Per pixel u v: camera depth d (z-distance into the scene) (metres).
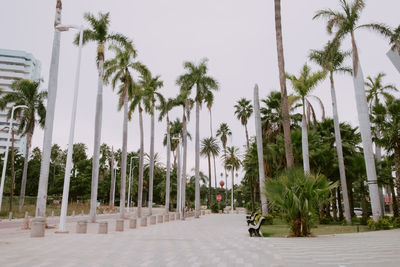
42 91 39.75
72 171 77.38
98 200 85.12
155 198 93.69
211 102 39.03
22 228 18.45
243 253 8.59
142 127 38.75
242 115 57.94
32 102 39.09
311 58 25.58
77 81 17.00
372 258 7.47
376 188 18.91
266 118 34.34
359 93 20.12
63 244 10.59
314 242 10.95
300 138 27.02
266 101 34.88
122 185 30.02
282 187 13.14
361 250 8.86
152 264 6.96
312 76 22.78
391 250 8.80
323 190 12.63
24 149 116.69
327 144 28.12
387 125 21.58
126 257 7.98
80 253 8.60
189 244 10.93
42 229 13.13
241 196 100.38
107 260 7.49
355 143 29.91
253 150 33.53
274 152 28.69
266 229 18.70
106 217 36.69
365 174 25.64
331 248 9.34
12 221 27.64
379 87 34.41
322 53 23.77
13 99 38.62
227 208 76.50
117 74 31.56
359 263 6.81
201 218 36.31
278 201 13.08
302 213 12.83
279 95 34.00
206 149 74.56
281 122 33.16
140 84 37.88
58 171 87.12
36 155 93.75
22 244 10.54
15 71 120.25
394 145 21.61
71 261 7.30
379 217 18.52
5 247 9.75
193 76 38.31
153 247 10.07
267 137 33.75
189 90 39.56
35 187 75.19
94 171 25.36
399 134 21.02
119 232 16.38
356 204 68.62
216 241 11.89
